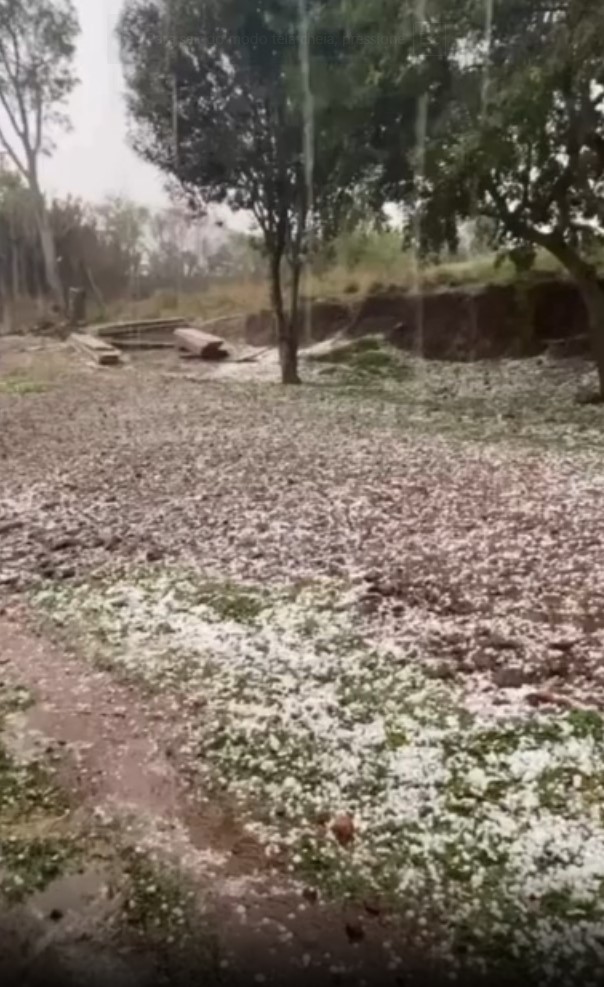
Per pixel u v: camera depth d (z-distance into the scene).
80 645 2.01
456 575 2.41
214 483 3.64
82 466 4.02
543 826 1.30
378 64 5.20
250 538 2.81
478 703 1.69
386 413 5.62
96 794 1.42
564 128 5.00
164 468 3.96
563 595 2.24
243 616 2.15
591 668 1.82
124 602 2.26
